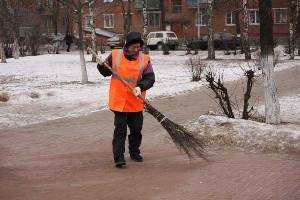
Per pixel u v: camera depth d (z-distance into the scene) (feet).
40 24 152.15
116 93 24.72
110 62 25.14
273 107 31.83
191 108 43.83
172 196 20.36
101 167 25.13
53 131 35.04
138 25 205.57
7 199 20.40
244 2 110.11
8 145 30.81
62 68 95.20
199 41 157.17
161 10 190.80
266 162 25.22
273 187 21.17
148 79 25.04
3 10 114.62
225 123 30.63
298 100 45.70
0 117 40.75
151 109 24.54
